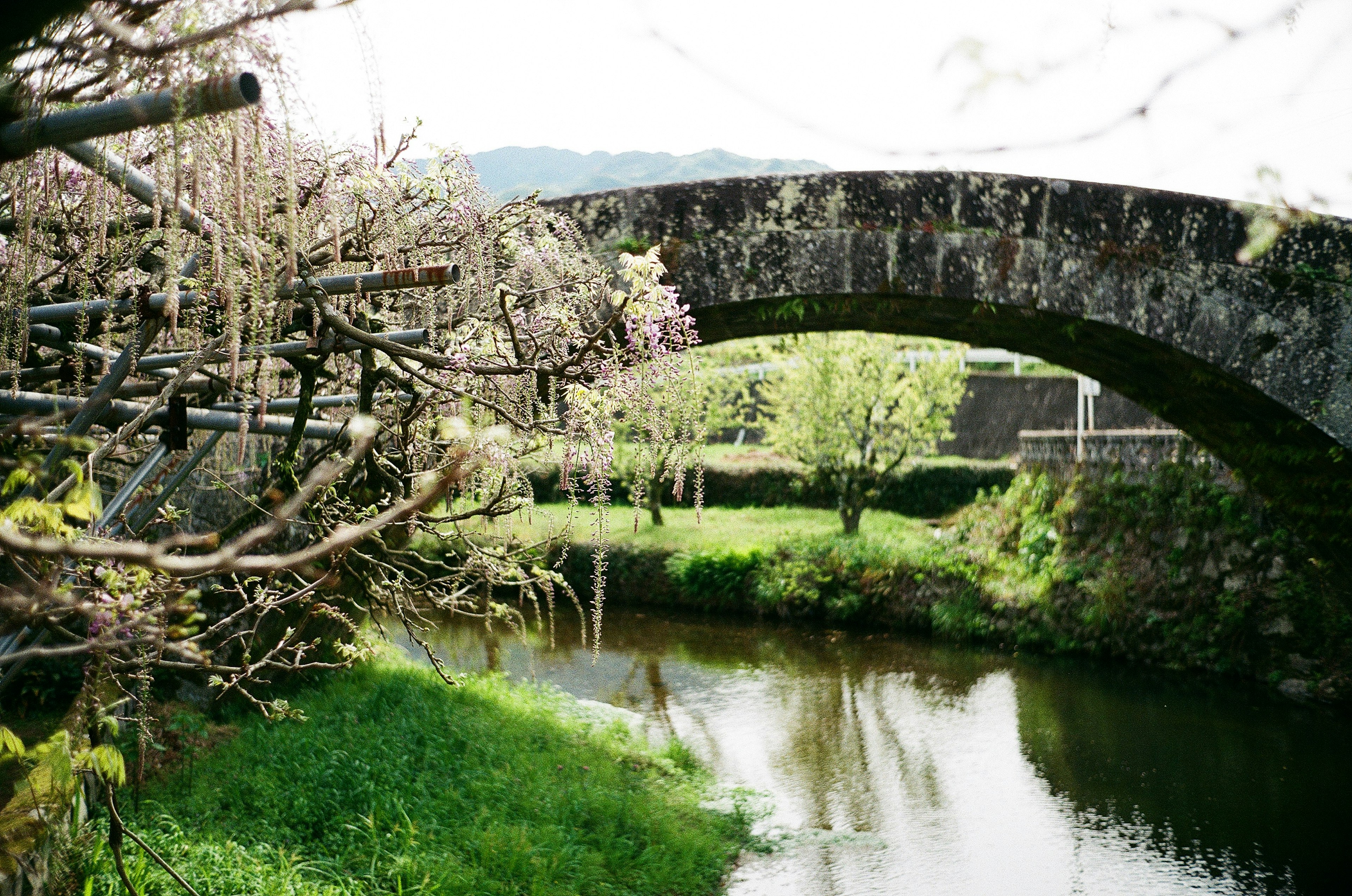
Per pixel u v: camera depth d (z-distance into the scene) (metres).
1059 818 7.01
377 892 4.42
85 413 2.42
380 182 3.20
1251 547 10.69
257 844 4.50
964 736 8.93
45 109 1.40
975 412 23.28
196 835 4.39
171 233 1.64
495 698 7.97
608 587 15.58
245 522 3.59
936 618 13.22
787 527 17.80
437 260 3.72
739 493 21.28
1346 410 5.95
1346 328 5.94
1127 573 11.85
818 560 14.77
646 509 18.33
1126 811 7.16
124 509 3.09
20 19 1.08
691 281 5.81
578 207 5.76
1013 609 12.63
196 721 5.86
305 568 3.23
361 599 6.46
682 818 6.43
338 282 2.47
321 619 6.44
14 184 2.25
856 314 6.56
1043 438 14.95
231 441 5.71
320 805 5.11
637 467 3.37
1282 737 8.72
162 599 2.20
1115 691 10.30
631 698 10.11
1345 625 9.70
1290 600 10.18
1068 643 11.85
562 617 14.47
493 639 12.48
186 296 2.41
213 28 1.43
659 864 5.55
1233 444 7.59
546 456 3.50
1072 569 12.38
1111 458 12.96
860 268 5.88
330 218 2.40
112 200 2.41
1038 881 5.96
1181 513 11.55
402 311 3.85
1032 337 7.12
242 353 2.34
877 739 8.83
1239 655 10.51
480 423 3.33
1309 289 5.95
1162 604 11.34
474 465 1.48
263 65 1.56
